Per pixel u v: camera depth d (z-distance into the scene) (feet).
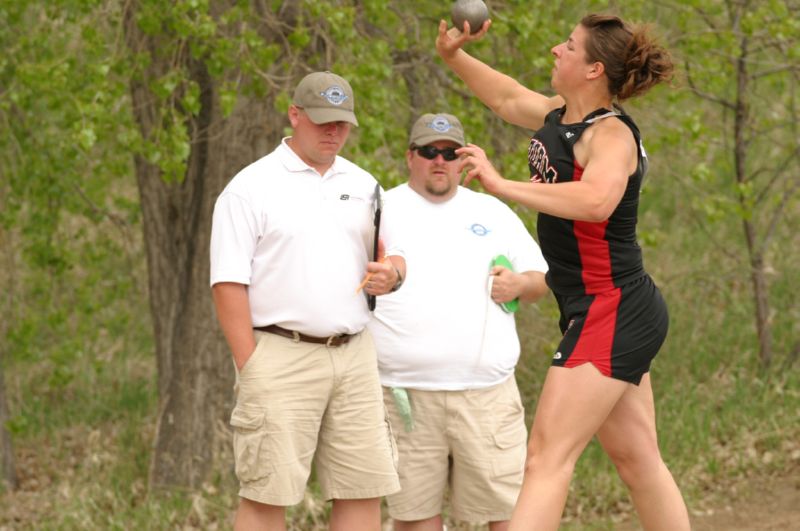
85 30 75.10
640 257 43.86
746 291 118.52
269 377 46.65
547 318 94.27
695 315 111.45
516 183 39.83
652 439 46.34
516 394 56.39
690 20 98.02
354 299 47.60
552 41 82.23
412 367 54.13
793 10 95.35
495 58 87.10
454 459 55.31
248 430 47.09
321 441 48.67
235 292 46.57
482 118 83.76
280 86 78.89
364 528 48.80
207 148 86.02
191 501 83.87
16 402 113.19
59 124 99.71
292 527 79.30
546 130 43.09
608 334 42.78
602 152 40.86
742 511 79.77
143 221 91.97
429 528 55.88
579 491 83.71
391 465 48.78
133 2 78.23
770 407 95.45
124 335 125.80
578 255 42.93
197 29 70.03
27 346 102.01
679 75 44.09
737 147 102.22
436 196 55.47
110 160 96.48
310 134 46.70
